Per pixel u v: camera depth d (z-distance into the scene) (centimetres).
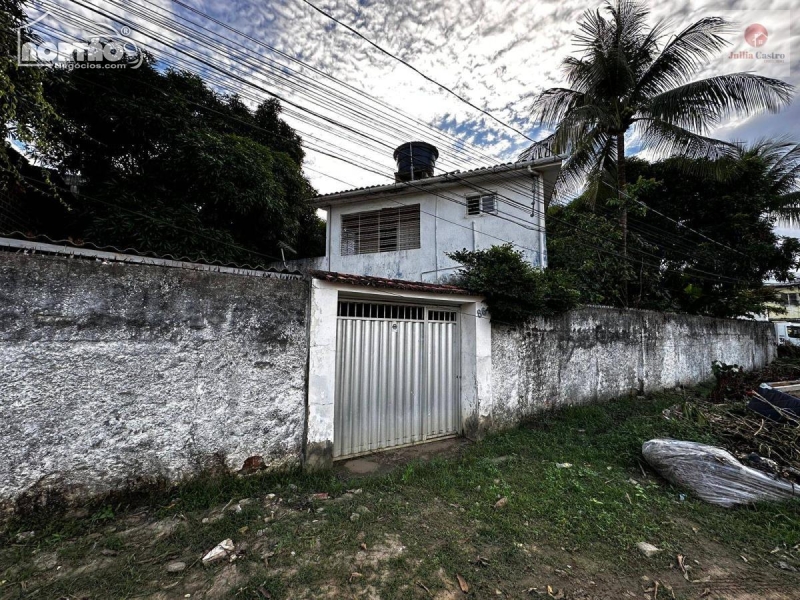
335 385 438
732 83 902
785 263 1269
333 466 419
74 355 273
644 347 842
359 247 1091
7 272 252
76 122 548
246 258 688
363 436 459
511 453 479
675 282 1264
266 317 364
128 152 616
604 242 952
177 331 315
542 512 326
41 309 262
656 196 1325
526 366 609
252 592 218
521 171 913
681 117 966
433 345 534
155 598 211
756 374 943
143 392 299
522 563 258
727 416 552
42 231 596
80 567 230
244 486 337
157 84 609
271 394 364
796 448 421
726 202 1205
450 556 262
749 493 348
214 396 332
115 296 290
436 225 1005
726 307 1219
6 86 297
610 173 1148
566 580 243
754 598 234
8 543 241
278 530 280
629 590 236
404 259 1023
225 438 337
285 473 369
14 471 251
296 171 848
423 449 490
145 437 299
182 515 289
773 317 2489
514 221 938
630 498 359
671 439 440
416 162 1096
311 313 392
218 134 657
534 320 625
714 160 997
